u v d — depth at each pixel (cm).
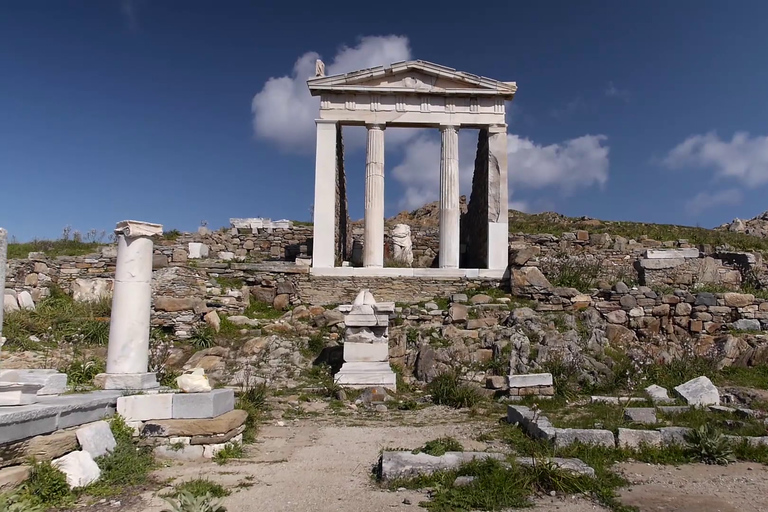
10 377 760
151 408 800
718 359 1513
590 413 1076
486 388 1338
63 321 1585
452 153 2247
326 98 2258
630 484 684
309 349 1603
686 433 845
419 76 2278
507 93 2262
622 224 3108
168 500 603
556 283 1928
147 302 984
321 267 2086
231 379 1439
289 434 979
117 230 988
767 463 782
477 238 2456
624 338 1653
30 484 598
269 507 600
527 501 620
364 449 870
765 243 2803
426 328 1650
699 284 2098
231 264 2006
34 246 2547
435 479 673
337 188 2355
